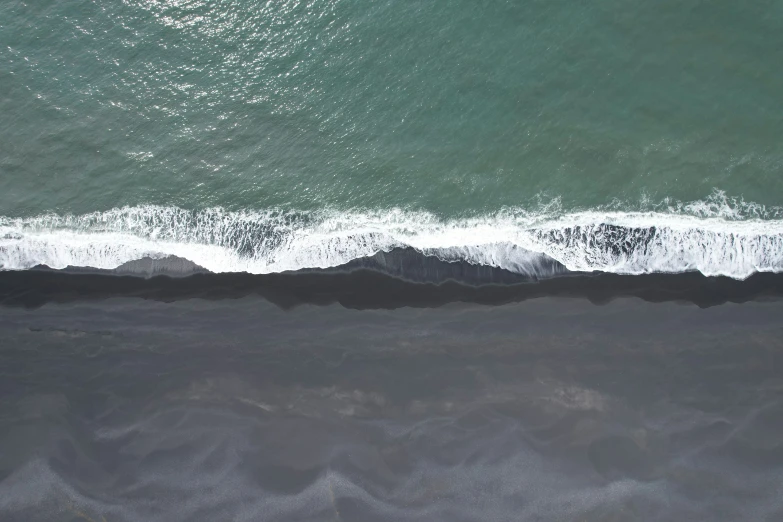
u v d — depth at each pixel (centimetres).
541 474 1742
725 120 2127
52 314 2031
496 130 2183
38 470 1775
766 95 2138
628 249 2036
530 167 2141
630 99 2173
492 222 2095
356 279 2061
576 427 1805
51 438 1822
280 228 2125
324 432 1831
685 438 1773
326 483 1750
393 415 1847
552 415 1825
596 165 2122
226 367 1933
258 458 1797
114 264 2103
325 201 2148
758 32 2197
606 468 1742
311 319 2005
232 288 2062
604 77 2202
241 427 1844
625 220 2061
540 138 2162
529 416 1827
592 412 1823
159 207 2159
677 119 2138
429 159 2170
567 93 2198
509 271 2041
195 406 1875
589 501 1702
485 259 2058
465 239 2083
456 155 2169
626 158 2119
